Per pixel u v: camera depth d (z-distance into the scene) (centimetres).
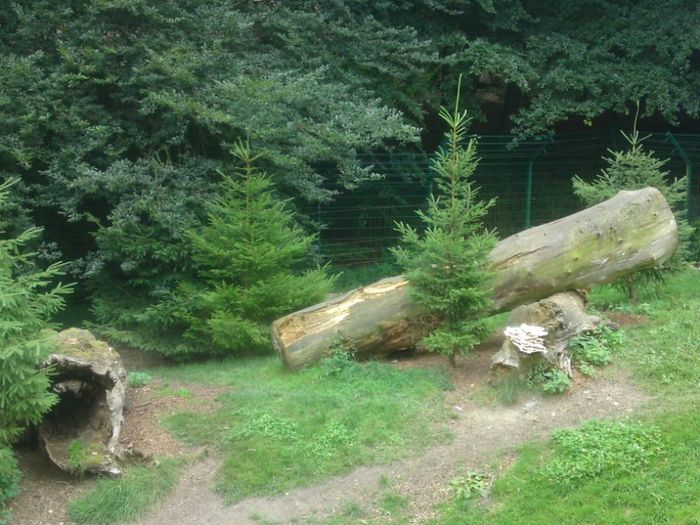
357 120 1040
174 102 934
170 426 636
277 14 1220
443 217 706
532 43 1438
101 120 983
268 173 993
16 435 547
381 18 1374
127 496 551
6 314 522
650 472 530
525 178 1537
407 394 671
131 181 899
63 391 593
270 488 564
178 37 1026
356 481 565
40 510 537
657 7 1459
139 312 909
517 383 647
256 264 844
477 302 695
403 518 523
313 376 727
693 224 1326
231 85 950
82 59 976
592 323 723
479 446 591
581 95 1442
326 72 1209
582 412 618
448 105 1460
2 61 944
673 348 704
